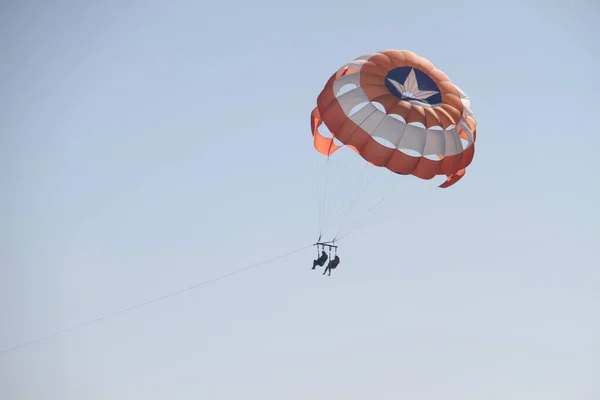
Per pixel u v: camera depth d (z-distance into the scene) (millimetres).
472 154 128000
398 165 124125
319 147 135125
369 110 125000
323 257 124438
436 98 128500
